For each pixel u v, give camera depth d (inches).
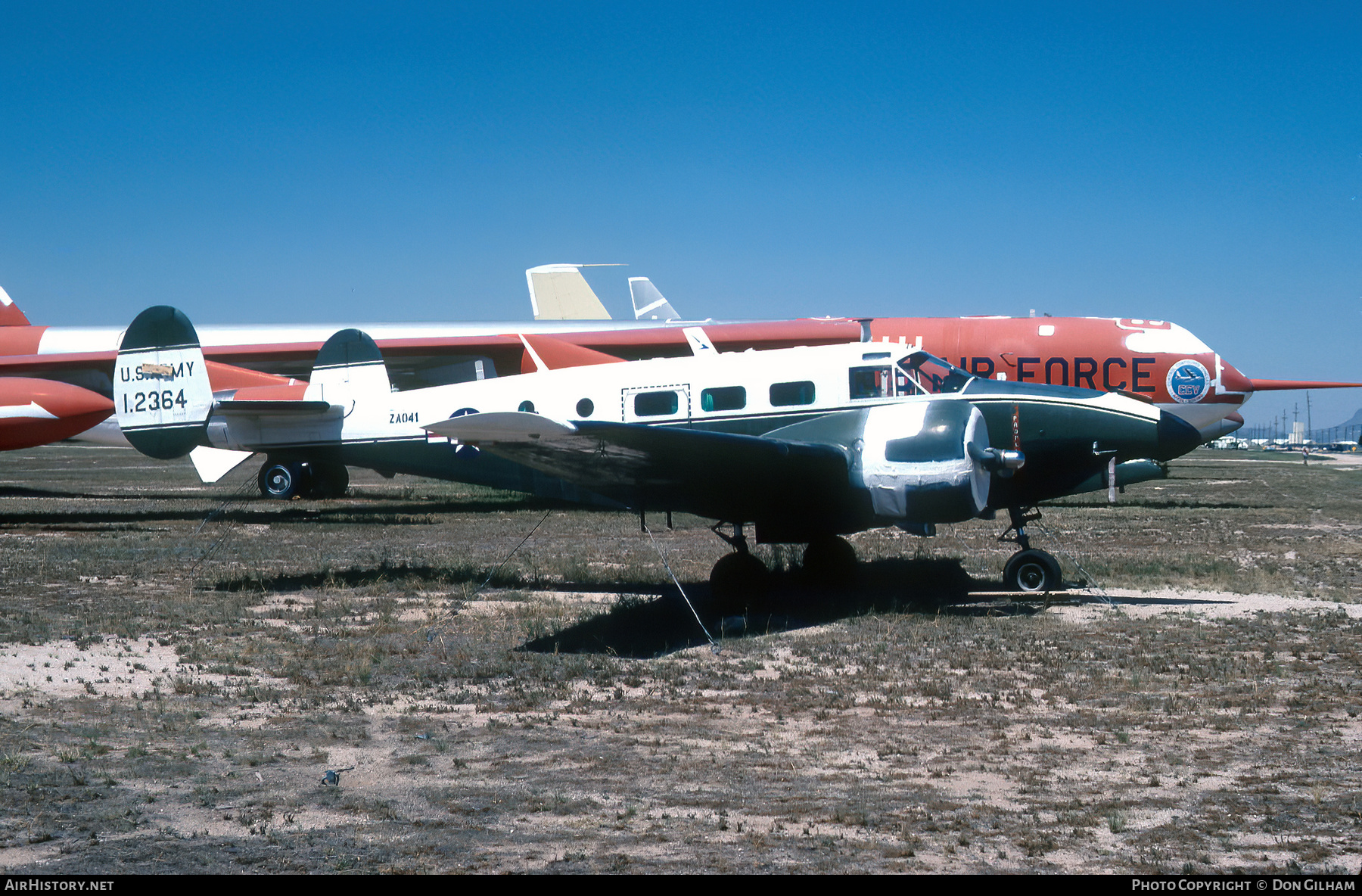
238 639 398.3
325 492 1086.4
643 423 575.2
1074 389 514.3
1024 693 316.8
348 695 319.6
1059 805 220.1
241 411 714.8
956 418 444.5
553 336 1112.2
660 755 258.2
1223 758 251.4
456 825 211.3
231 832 207.0
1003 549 696.4
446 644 393.7
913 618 439.5
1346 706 297.7
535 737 274.4
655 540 744.3
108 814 216.2
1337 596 500.4
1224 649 377.4
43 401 841.5
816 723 287.6
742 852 196.9
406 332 1188.5
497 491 1249.4
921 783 235.6
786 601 485.1
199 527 820.6
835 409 540.7
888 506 444.8
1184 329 990.4
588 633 411.5
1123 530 820.6
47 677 335.6
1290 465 2573.8
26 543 695.1
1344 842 198.4
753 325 1107.3
